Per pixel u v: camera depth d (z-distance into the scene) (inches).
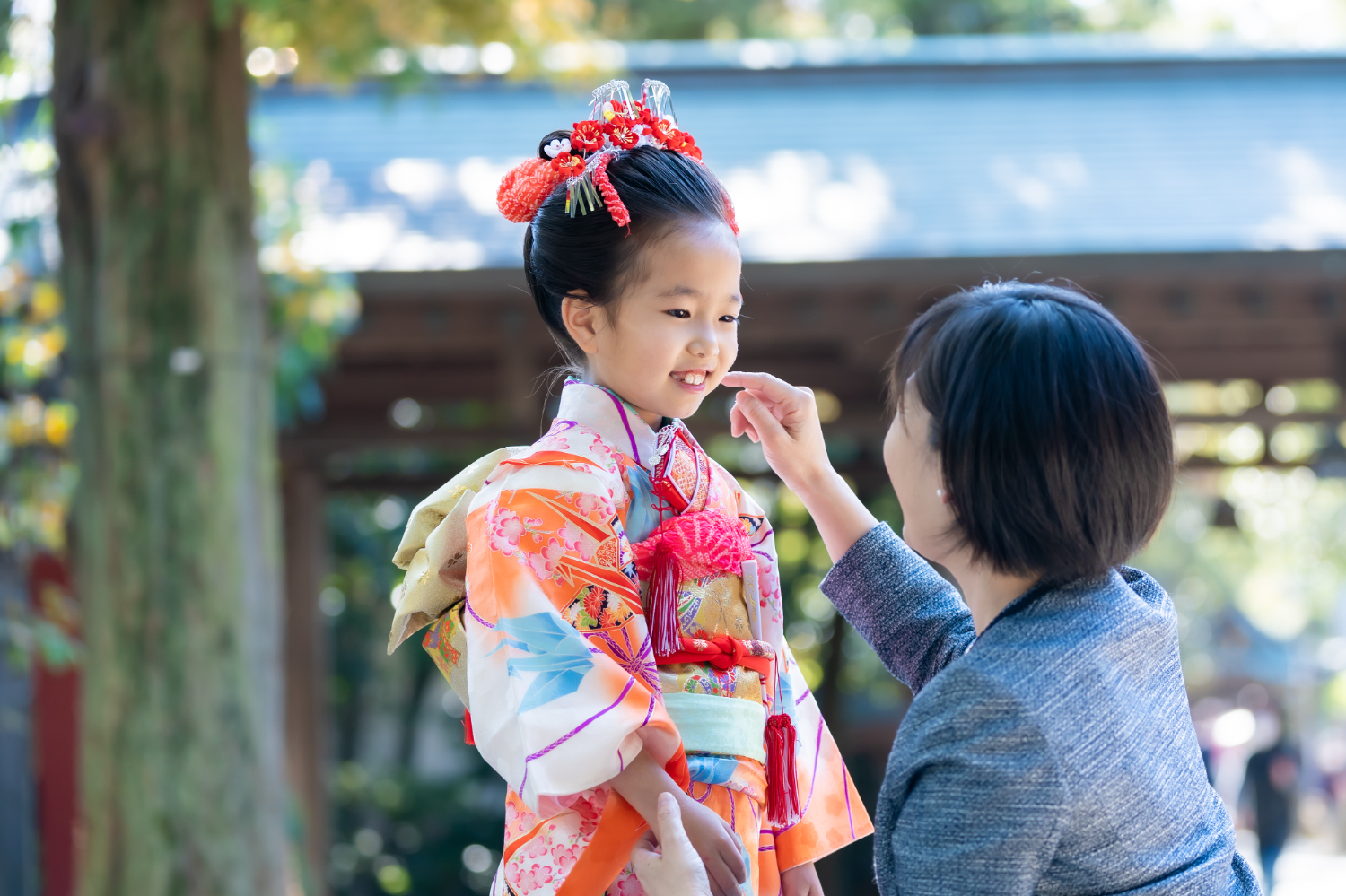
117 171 148.2
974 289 51.4
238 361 150.7
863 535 62.6
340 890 377.1
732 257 54.5
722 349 55.2
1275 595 1069.1
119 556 145.0
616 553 52.2
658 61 322.3
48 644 169.3
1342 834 673.0
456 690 56.9
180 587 144.6
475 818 405.7
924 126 295.0
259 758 147.7
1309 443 358.6
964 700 44.8
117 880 141.9
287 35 181.3
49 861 230.4
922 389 48.8
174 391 146.6
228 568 147.3
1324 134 285.0
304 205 243.3
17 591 224.1
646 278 53.4
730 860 48.2
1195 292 244.4
